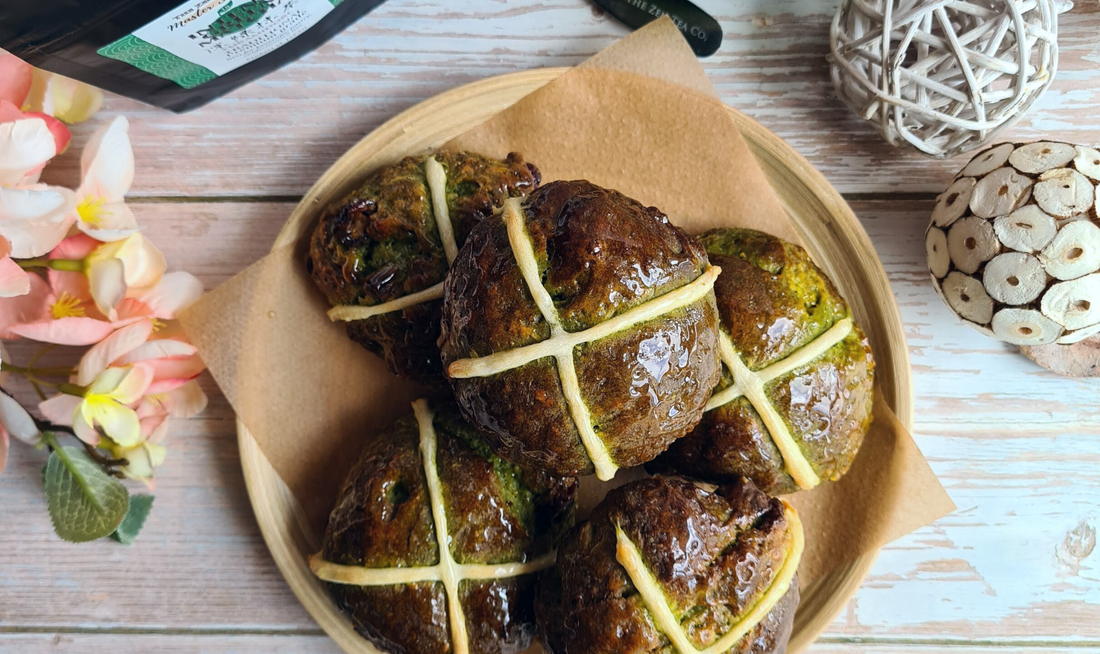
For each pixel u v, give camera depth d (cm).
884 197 31
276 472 28
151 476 28
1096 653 32
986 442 32
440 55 30
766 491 26
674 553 23
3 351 30
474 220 25
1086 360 30
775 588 23
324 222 26
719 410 25
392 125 27
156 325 28
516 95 28
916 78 26
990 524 32
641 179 29
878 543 28
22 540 31
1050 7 26
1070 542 32
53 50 22
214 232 30
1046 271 26
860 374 26
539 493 26
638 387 21
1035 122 31
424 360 26
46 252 24
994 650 32
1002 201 26
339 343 29
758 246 27
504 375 22
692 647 22
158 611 31
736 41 31
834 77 28
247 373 28
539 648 29
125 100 30
